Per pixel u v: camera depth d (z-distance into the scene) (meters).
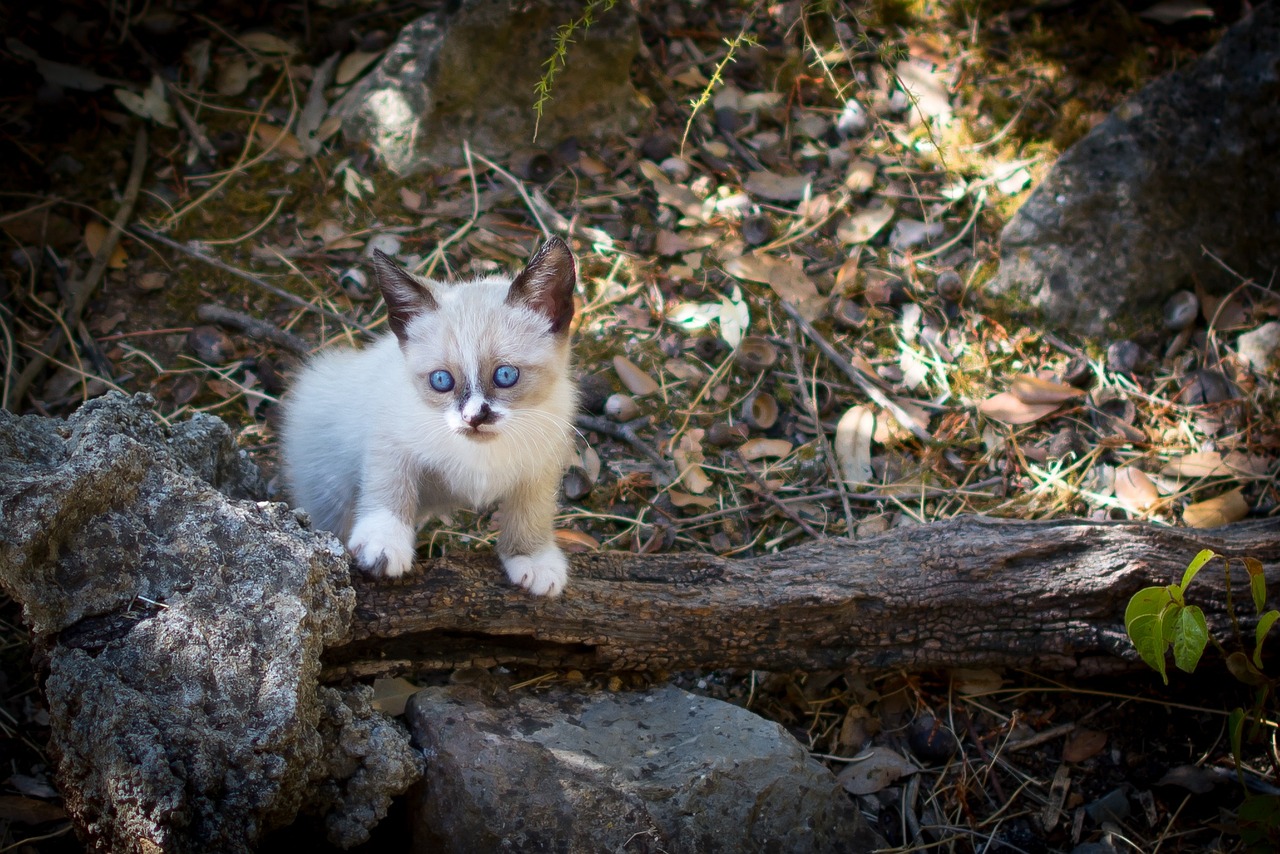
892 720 0.77
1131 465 0.87
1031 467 0.87
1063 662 0.74
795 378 0.91
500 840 0.64
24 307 0.90
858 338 0.94
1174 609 0.64
